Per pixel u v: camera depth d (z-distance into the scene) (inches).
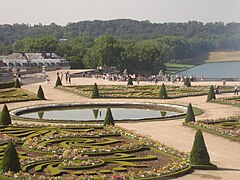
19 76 6988.2
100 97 5118.1
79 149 2425.0
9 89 5600.4
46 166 2133.4
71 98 5068.9
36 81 7111.2
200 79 7534.5
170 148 2501.2
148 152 2476.6
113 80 7357.3
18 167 1971.0
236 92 5452.8
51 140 2682.1
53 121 3513.8
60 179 1882.4
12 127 3088.1
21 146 2554.1
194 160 2202.3
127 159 2290.8
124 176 1953.7
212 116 3836.1
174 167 2111.2
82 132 2945.4
